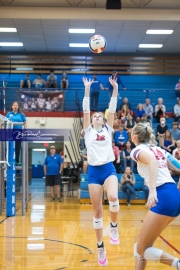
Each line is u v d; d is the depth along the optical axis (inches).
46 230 299.1
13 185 377.1
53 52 816.9
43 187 746.8
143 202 492.1
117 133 538.3
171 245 243.8
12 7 582.6
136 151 143.2
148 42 747.4
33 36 713.0
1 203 389.1
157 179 138.7
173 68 820.6
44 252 224.4
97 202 187.0
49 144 849.5
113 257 212.8
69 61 818.2
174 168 148.9
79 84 808.3
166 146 526.0
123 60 818.8
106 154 191.0
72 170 601.9
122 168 514.0
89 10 584.1
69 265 195.2
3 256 214.1
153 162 135.9
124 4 587.8
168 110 741.3
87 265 195.3
